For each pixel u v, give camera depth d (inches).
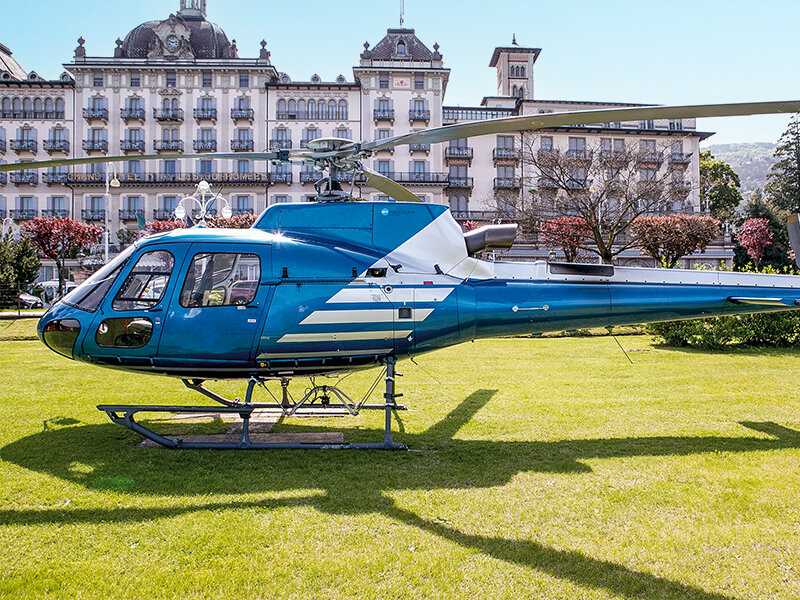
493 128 203.6
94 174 1818.4
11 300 1111.0
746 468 192.7
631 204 888.9
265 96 1852.9
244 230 222.2
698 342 509.7
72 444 217.6
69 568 126.3
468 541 140.1
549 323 238.5
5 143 1824.6
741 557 133.6
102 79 1825.8
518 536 143.0
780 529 147.1
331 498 165.8
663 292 246.8
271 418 261.3
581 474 187.0
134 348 210.2
